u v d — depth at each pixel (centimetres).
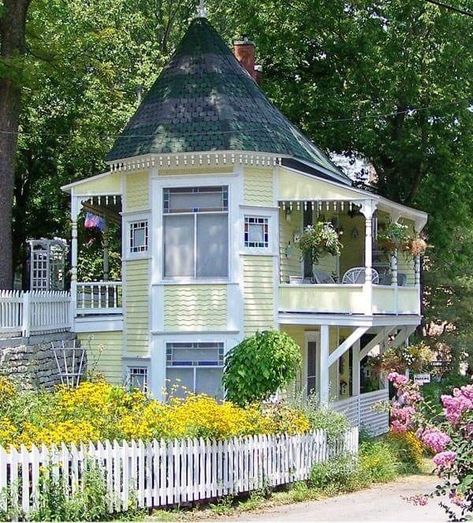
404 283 2961
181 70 2594
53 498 1409
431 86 3428
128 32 4294
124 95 3888
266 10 3616
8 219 2708
